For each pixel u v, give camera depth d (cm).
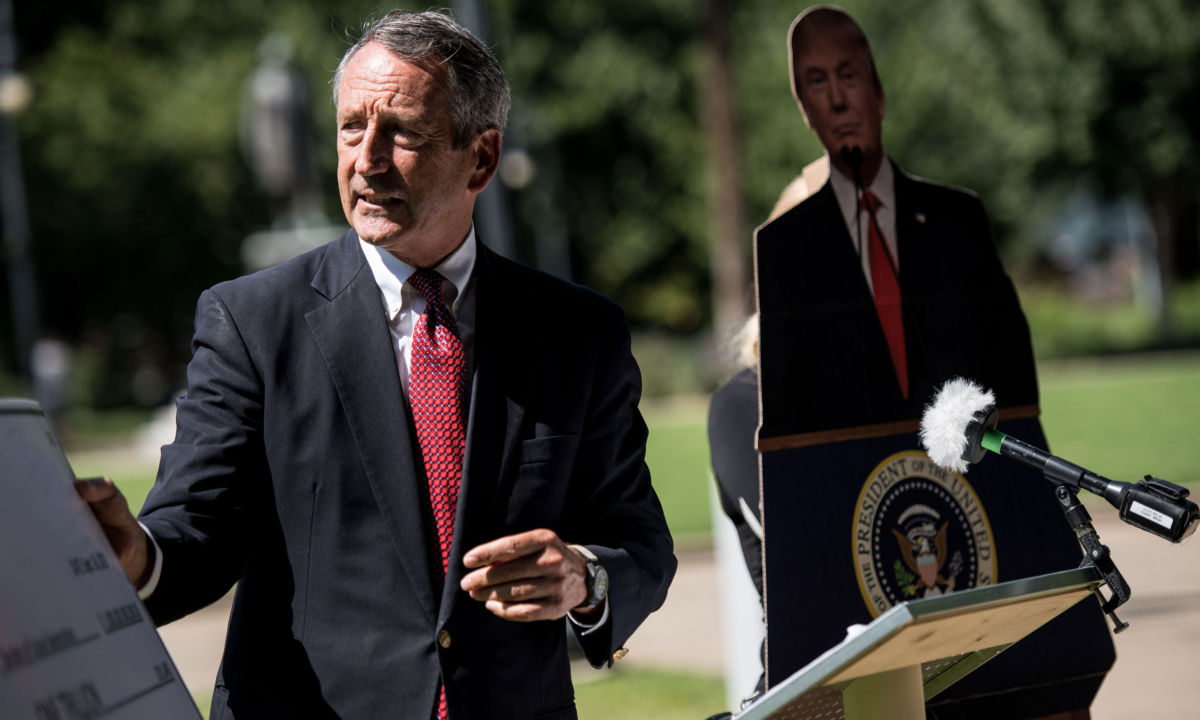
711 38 2308
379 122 228
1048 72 2727
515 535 217
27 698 157
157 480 230
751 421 294
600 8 3497
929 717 288
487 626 229
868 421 285
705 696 611
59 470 187
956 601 176
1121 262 4066
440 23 237
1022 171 2838
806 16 298
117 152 3456
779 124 3047
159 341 3950
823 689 193
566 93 3462
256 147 1612
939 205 301
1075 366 2806
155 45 3684
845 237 290
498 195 947
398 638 224
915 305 295
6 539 166
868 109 297
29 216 3450
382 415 231
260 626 229
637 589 239
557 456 240
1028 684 297
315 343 234
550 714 237
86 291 3747
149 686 180
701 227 3547
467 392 239
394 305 241
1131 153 2764
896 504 285
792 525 273
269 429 230
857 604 276
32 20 3750
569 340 250
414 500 228
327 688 223
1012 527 296
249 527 230
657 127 3503
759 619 383
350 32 256
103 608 179
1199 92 2719
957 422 236
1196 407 1714
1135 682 587
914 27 2902
